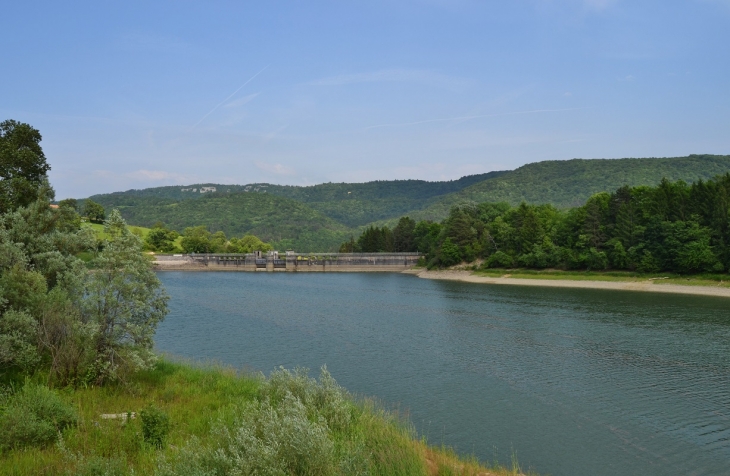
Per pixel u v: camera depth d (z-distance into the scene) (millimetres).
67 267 33562
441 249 170000
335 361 49344
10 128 49438
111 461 16891
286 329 67500
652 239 120500
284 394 25156
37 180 48688
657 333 62500
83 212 197250
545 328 66750
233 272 197250
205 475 14375
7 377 26453
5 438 18875
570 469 26672
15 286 28547
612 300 94375
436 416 34062
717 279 107312
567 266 135875
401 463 18844
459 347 55719
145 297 31266
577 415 34438
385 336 62406
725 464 27344
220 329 67375
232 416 22906
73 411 22078
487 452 28469
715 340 58281
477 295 107625
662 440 30453
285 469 15258
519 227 152375
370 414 25578
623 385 41219
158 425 20875
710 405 36438
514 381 42438
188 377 32125
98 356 28625
